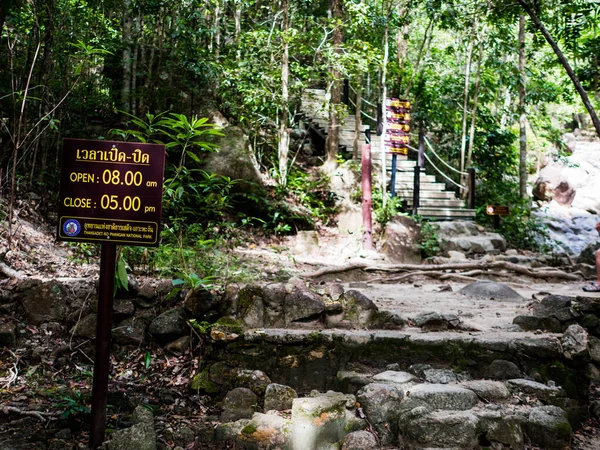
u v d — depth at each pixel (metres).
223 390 3.65
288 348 3.75
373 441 3.17
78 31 8.30
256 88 10.38
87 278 4.62
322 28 11.84
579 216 15.30
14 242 5.39
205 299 4.08
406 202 11.47
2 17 3.23
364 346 3.77
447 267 8.48
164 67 9.93
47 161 7.86
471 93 14.31
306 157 12.77
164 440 3.18
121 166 2.92
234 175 9.32
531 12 5.92
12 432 3.07
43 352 3.90
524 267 8.58
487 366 3.75
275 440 3.18
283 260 7.98
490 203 12.91
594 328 4.30
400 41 13.64
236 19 11.63
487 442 3.14
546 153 17.66
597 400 3.91
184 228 6.55
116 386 3.71
